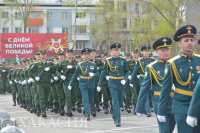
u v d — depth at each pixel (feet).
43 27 384.06
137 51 85.97
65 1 273.95
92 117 80.84
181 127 36.68
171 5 172.04
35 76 83.25
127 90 85.61
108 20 248.93
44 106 82.48
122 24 255.09
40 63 83.41
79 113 87.30
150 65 47.42
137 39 207.82
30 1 256.52
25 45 132.46
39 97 82.69
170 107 38.73
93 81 77.10
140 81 81.51
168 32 184.14
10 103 116.16
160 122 41.50
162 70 46.80
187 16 176.35
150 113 79.71
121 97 69.15
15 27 361.71
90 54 77.10
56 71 83.56
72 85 84.07
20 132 32.63
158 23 192.44
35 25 346.95
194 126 34.06
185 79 36.96
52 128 67.97
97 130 65.36
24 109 99.55
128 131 64.08
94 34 266.16
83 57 77.10
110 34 258.16
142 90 47.34
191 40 37.14
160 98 38.52
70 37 337.11
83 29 382.22
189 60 37.32
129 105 86.69
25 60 98.07
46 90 83.71
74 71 81.92
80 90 78.95
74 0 263.49
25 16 241.14
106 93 84.17
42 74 82.94
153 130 64.69
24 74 95.20
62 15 393.70
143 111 47.42
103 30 257.96
